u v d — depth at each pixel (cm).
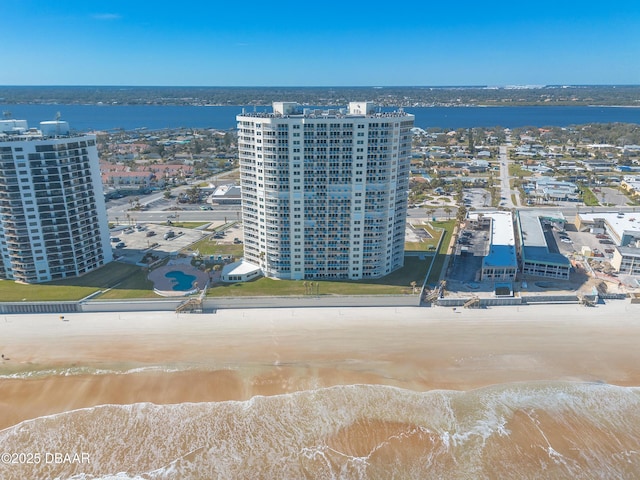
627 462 10250
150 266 18775
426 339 14300
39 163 15975
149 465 10094
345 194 16275
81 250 17750
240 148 16788
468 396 12100
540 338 14375
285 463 10162
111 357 13438
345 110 17738
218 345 13988
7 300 15762
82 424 11138
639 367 13125
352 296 16088
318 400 11938
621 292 17000
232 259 19475
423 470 10038
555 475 9944
